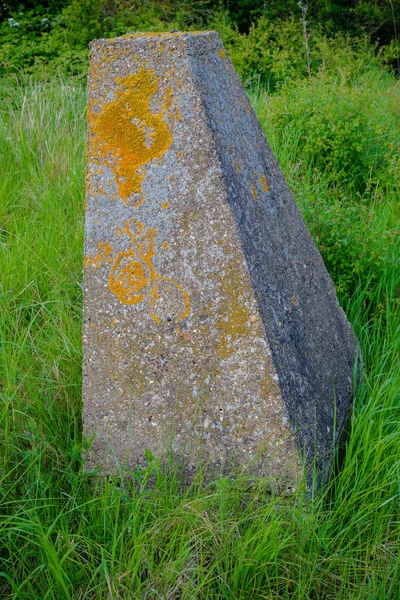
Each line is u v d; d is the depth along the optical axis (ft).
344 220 11.53
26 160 14.62
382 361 9.49
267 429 6.87
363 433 7.77
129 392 7.34
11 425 8.12
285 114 16.30
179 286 7.02
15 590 6.23
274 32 26.40
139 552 6.39
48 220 12.23
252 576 6.55
